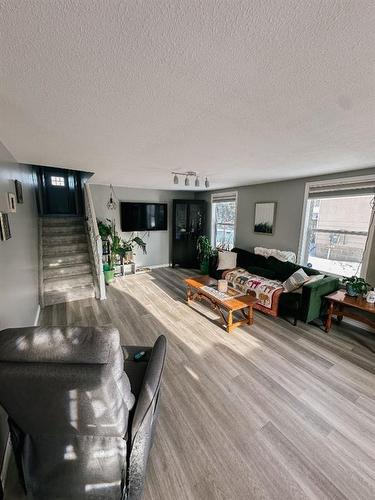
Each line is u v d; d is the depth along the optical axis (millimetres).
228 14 703
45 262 4074
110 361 915
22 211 2818
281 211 4207
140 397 1164
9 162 2256
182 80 1063
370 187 2967
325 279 3260
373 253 2992
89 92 1168
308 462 1423
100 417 943
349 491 1276
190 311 3602
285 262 3930
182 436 1576
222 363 2354
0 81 1056
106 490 1090
